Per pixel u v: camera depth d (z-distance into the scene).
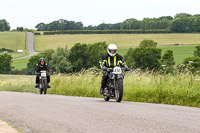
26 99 30.69
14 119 16.98
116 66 30.66
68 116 17.55
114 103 26.41
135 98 34.16
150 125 14.23
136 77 44.19
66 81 55.84
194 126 13.88
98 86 47.44
